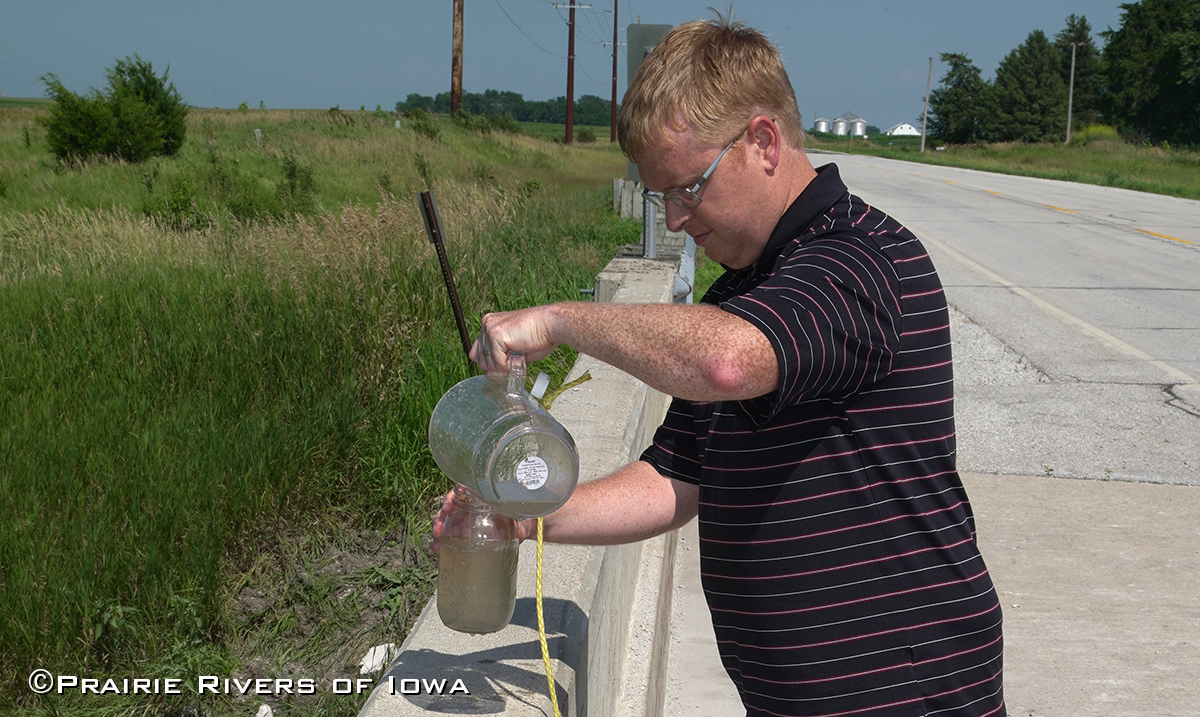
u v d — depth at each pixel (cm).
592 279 771
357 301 509
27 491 315
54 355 437
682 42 132
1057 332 842
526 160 3288
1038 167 4031
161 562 289
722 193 133
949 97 8588
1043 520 456
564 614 154
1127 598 381
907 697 137
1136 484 501
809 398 123
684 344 109
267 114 3562
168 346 437
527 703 128
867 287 121
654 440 166
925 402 131
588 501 156
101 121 2009
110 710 256
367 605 315
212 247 719
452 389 132
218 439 350
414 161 2258
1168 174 3484
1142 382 688
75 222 787
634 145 136
